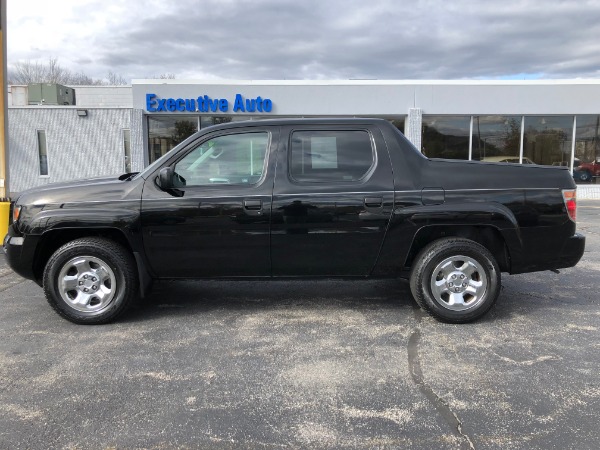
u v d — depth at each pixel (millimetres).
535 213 4391
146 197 4301
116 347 3951
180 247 4344
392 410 2990
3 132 9000
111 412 2969
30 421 2871
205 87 16156
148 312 4832
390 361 3678
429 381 3359
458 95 16484
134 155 16328
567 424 2824
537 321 4543
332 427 2811
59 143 18891
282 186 4320
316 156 4406
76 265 4375
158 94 16125
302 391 3230
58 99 22906
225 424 2844
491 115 16766
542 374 3451
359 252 4398
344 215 4309
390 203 4301
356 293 5469
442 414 2938
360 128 4445
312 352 3850
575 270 6625
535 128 16844
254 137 4430
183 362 3672
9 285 5883
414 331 4293
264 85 16234
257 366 3602
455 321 4434
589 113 16609
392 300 5203
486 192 4359
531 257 4461
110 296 4418
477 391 3219
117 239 4520
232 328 4383
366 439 2693
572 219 4473
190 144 4426
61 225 4270
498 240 4562
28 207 4391
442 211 4297
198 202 4285
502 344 3990
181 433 2752
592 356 3752
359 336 4180
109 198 4320
